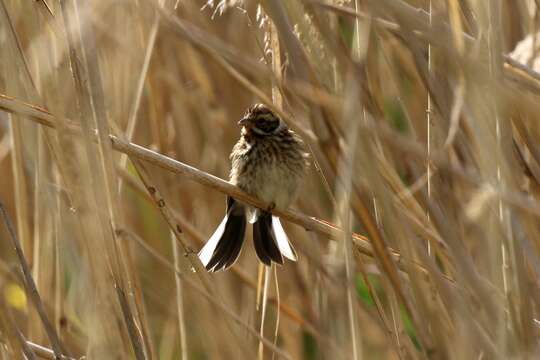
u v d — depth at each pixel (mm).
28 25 6633
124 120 6844
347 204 6484
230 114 6934
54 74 6586
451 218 6625
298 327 6883
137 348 6574
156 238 6938
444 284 6531
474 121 6527
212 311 6789
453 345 6543
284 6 6500
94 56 6570
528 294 6531
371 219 6504
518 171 6609
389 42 6711
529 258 6590
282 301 6883
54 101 6582
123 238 6602
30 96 6621
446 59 6527
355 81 6484
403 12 6516
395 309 6609
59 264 6750
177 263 6734
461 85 6520
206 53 6750
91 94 6570
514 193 6520
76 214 6586
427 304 6523
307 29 6500
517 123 6609
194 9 6930
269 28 6617
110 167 6582
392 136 6551
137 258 6930
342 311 6605
